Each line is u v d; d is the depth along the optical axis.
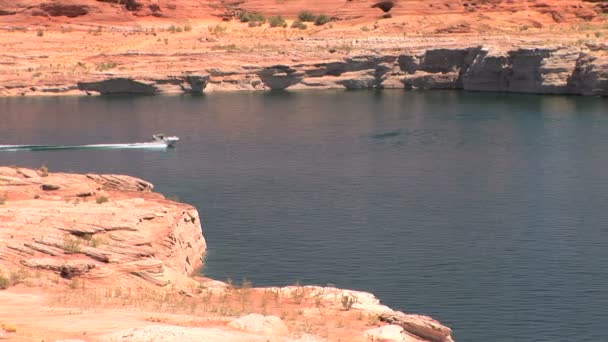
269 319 98.81
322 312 115.25
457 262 179.50
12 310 105.25
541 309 155.25
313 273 173.12
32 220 152.62
